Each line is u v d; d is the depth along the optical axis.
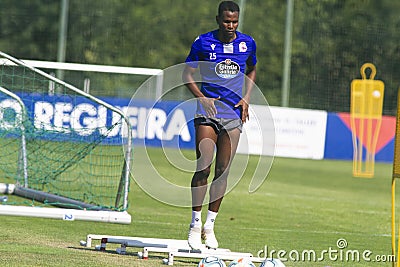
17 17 97.88
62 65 36.38
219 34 25.08
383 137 85.25
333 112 91.19
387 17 92.88
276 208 44.69
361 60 92.12
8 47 97.56
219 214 40.59
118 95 86.88
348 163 84.38
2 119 40.72
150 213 39.22
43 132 39.28
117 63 97.12
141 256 25.14
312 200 50.12
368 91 82.25
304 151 81.50
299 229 36.59
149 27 98.38
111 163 50.38
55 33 97.50
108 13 97.38
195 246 25.33
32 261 23.03
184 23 99.50
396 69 92.25
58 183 44.16
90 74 85.56
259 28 93.56
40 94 49.69
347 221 40.81
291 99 90.50
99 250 26.30
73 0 96.69
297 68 90.94
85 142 39.94
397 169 22.72
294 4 92.19
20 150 40.03
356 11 92.62
